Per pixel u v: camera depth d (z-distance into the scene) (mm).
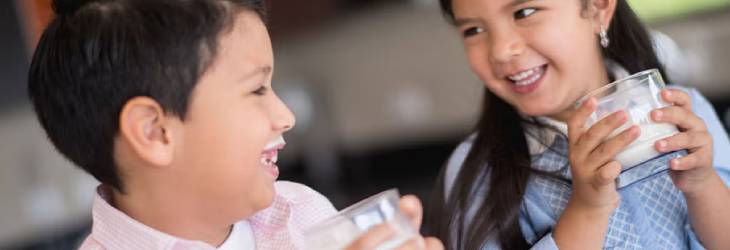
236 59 922
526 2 1220
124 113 907
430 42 4605
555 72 1268
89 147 945
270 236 1100
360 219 846
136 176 956
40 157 3748
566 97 1282
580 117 1089
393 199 866
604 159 1067
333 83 4816
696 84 4035
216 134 920
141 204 977
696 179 1153
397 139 4785
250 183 948
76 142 947
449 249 1361
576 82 1281
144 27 904
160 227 985
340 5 4633
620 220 1286
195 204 966
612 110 1072
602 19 1338
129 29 906
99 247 1005
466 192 1358
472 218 1336
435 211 1482
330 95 4828
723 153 1379
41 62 944
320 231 854
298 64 4848
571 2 1254
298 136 4832
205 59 903
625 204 1291
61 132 949
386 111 4766
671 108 1074
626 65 1432
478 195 1354
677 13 4008
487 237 1308
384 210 850
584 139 1076
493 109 1387
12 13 3014
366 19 4688
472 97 4586
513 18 1240
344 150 4863
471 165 1375
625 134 1048
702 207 1194
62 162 3807
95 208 1004
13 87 3287
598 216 1130
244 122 925
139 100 905
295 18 4504
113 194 1008
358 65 4750
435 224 1467
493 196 1322
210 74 910
